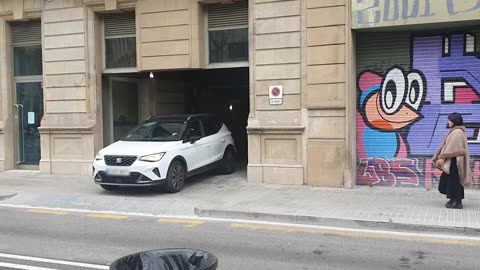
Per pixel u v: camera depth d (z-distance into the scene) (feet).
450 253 20.93
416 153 35.86
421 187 35.78
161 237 24.30
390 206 29.53
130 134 38.86
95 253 21.34
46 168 45.80
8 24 48.39
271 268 18.98
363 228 25.94
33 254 21.21
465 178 27.94
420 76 35.58
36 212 31.19
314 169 36.86
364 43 36.88
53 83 45.52
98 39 44.73
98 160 35.24
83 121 44.55
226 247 22.24
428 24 33.50
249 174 38.88
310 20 36.50
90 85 44.29
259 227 26.43
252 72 38.58
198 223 27.63
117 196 34.65
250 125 38.68
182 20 40.73
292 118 37.42
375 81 36.68
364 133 37.09
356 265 19.30
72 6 44.52
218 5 40.83
